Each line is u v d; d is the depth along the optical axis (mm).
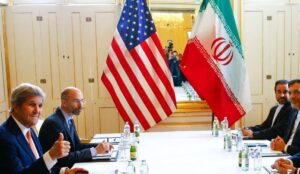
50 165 1725
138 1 3775
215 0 3398
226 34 3395
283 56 4906
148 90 3709
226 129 3068
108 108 4891
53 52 4789
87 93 4867
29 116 1800
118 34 3754
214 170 2051
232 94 3365
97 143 2865
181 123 4836
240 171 2018
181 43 5004
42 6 4715
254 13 4828
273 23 4855
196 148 2650
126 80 3729
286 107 3359
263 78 4930
